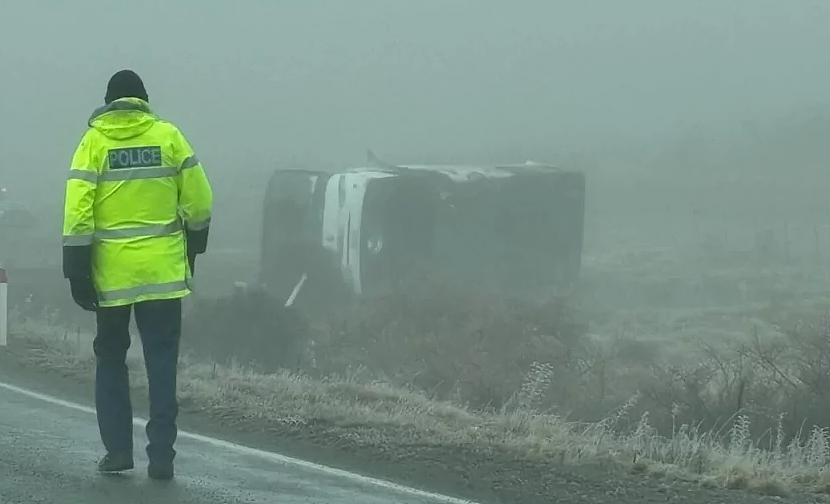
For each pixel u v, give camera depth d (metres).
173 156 10.84
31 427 13.83
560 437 14.12
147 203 10.72
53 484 10.86
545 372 22.19
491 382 22.36
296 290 33.84
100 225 10.67
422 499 11.15
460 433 14.34
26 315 30.59
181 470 11.77
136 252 10.69
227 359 25.09
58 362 20.38
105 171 10.61
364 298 32.38
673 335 33.09
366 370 24.42
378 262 33.62
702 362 24.83
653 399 19.67
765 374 20.94
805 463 14.34
